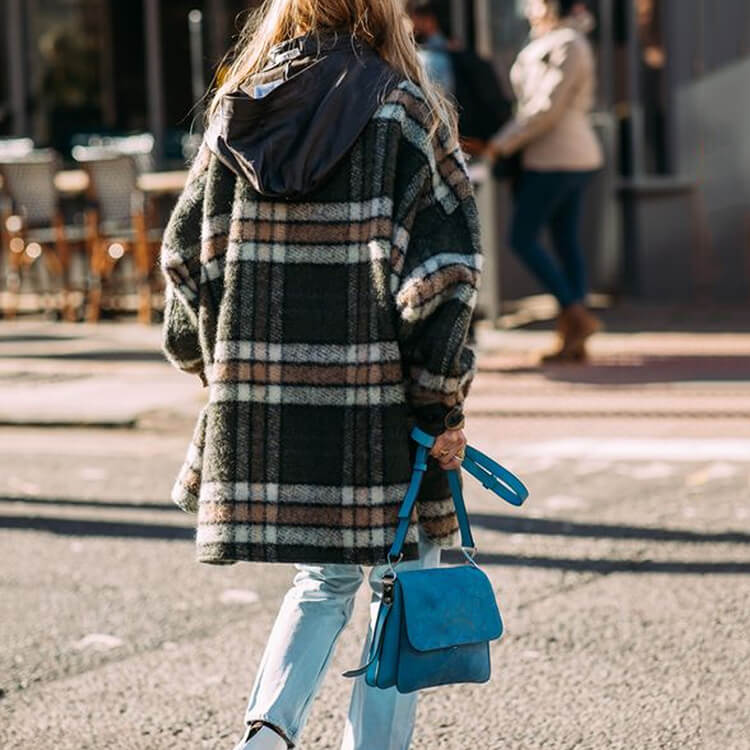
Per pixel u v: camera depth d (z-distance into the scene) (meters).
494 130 14.80
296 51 4.51
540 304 20.05
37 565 8.92
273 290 4.44
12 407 13.55
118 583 8.52
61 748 6.13
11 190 19.55
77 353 16.84
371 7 4.58
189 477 4.68
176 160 22.53
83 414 13.20
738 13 20.89
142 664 7.14
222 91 4.66
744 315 18.88
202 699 6.68
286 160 4.39
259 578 8.60
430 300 4.30
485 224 17.80
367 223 4.38
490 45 19.75
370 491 4.39
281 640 4.70
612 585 8.26
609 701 6.54
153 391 14.31
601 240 19.73
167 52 22.80
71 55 23.12
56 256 19.95
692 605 7.86
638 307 19.78
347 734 4.84
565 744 6.08
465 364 4.43
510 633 7.48
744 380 14.40
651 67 20.64
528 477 10.85
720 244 20.78
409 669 4.41
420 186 4.39
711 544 8.99
